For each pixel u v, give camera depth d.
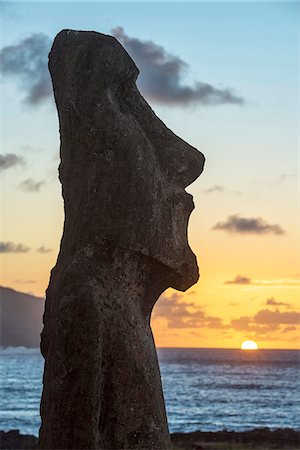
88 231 11.56
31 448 34.00
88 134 11.70
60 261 11.95
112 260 11.56
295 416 70.38
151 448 11.34
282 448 35.34
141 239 11.51
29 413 68.69
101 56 11.80
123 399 11.27
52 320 11.43
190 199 11.98
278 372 169.12
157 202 11.63
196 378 141.62
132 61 12.11
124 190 11.52
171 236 11.70
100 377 11.11
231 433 41.06
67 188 12.12
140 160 11.61
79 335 11.04
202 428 56.75
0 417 63.78
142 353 11.48
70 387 11.01
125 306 11.52
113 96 11.90
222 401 88.25
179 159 11.97
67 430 10.98
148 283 11.84
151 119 12.05
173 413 72.50
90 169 11.70
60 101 12.16
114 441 11.22
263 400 90.06
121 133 11.62
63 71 12.09
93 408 10.97
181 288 12.02
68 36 12.20
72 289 11.23
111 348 11.27
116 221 11.49
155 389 11.53
